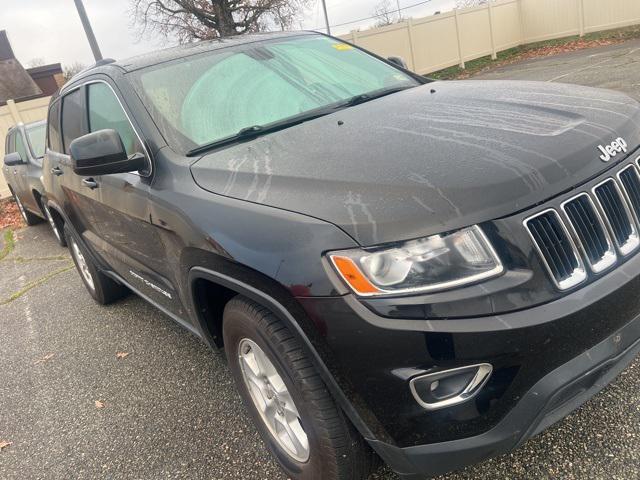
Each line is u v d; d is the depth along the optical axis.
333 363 1.79
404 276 1.67
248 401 2.46
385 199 1.78
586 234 1.83
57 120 4.25
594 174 1.90
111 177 3.05
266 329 1.99
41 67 41.19
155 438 2.88
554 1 18.56
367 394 1.76
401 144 2.12
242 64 3.19
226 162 2.40
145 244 2.91
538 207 1.75
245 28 19.70
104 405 3.30
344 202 1.83
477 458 1.76
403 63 3.99
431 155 1.97
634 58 10.89
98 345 4.12
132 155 2.72
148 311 4.55
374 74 3.45
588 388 1.88
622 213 1.96
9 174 8.47
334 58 3.52
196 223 2.21
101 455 2.84
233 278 2.04
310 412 1.93
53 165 4.38
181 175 2.47
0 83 35.03
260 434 2.46
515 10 19.50
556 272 1.74
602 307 1.76
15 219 10.34
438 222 1.68
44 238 8.27
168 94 2.91
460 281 1.66
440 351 1.64
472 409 1.70
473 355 1.64
